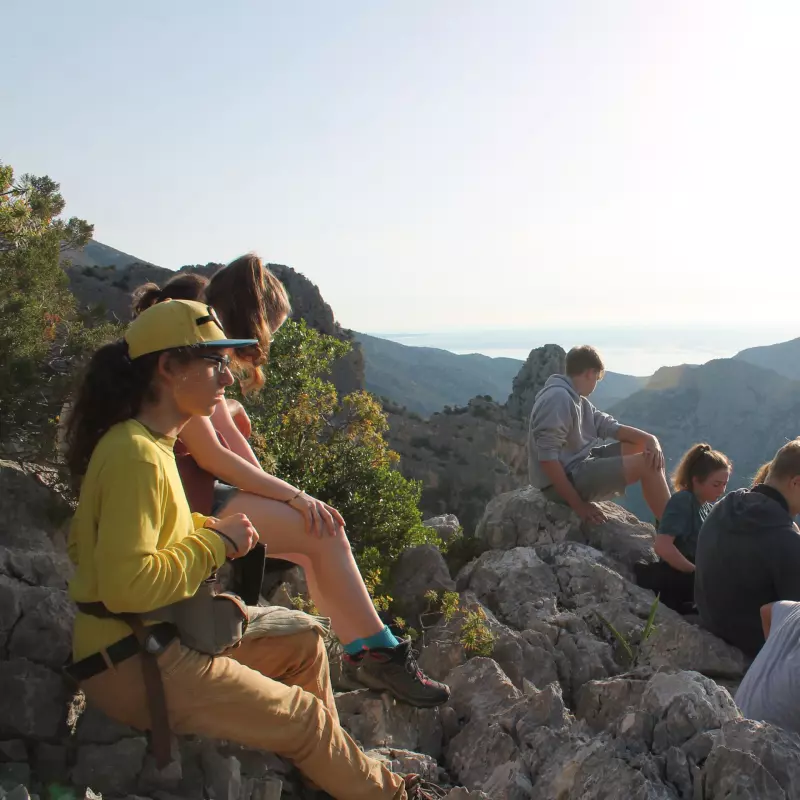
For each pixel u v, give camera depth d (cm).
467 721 468
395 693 412
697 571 598
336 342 998
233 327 439
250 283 440
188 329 322
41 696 333
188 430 381
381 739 438
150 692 307
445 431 5684
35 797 305
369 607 406
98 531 303
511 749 418
